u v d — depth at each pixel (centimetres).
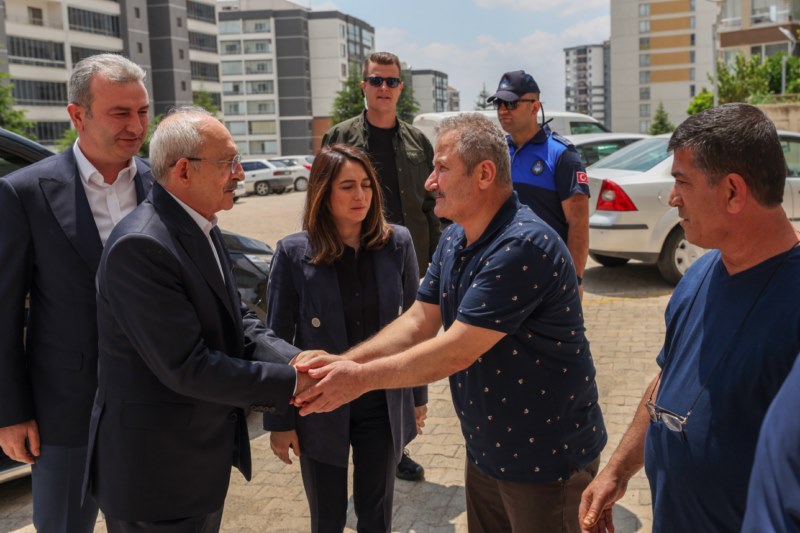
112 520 232
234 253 526
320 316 291
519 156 401
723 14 4784
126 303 213
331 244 288
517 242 216
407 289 312
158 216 223
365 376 226
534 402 225
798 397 106
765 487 104
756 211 163
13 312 260
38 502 277
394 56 415
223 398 221
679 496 173
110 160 278
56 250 265
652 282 830
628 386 516
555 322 222
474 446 239
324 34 10800
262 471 421
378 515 290
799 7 4500
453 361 219
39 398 269
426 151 431
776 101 3198
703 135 166
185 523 233
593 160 1220
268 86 10750
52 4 5572
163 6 6800
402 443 294
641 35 10244
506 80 395
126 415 224
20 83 5362
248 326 261
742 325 164
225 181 229
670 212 757
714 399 165
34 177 268
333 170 283
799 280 158
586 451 235
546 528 232
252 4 10962
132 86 272
